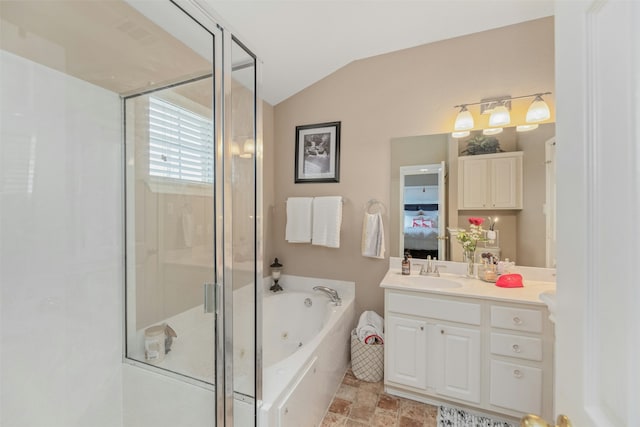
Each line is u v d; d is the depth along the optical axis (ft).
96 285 4.01
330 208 7.73
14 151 3.19
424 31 6.64
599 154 1.33
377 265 7.77
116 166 4.18
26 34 3.22
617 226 1.20
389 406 5.76
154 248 4.61
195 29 4.47
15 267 3.24
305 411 4.72
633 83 1.09
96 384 4.04
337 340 6.38
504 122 6.28
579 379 1.46
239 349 4.37
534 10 5.98
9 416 3.21
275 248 8.93
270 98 8.50
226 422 4.09
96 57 3.85
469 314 5.42
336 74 8.11
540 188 6.19
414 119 7.32
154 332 4.55
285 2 5.35
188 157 4.84
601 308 1.31
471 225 6.74
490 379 5.28
